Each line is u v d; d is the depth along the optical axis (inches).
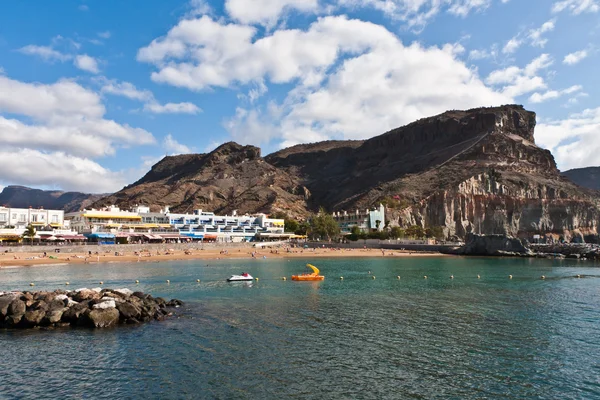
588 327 1595.7
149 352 1288.1
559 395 1001.5
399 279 3105.3
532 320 1708.9
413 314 1819.6
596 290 2566.4
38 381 1074.7
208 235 7377.0
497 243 6240.2
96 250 5073.8
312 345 1357.0
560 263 4815.5
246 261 4709.6
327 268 3981.3
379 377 1096.8
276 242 7244.1
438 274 3474.4
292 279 3034.0
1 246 4655.5
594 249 5905.5
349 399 970.1
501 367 1171.3
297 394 994.7
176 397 978.7
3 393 1005.8
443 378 1093.8
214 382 1061.8
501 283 2898.6
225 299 2196.1
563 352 1298.0
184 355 1259.8
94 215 6747.1
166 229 7057.1
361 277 3228.3
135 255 5027.1
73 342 1385.3
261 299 2196.1
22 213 6333.7
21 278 2992.1
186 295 2330.2
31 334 1475.1
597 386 1051.9
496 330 1549.0
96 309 1599.4
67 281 2854.3
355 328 1571.1
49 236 5605.3
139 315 1668.3
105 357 1245.1
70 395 993.5
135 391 1011.9
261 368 1155.3
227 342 1389.0
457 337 1453.0
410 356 1254.9
